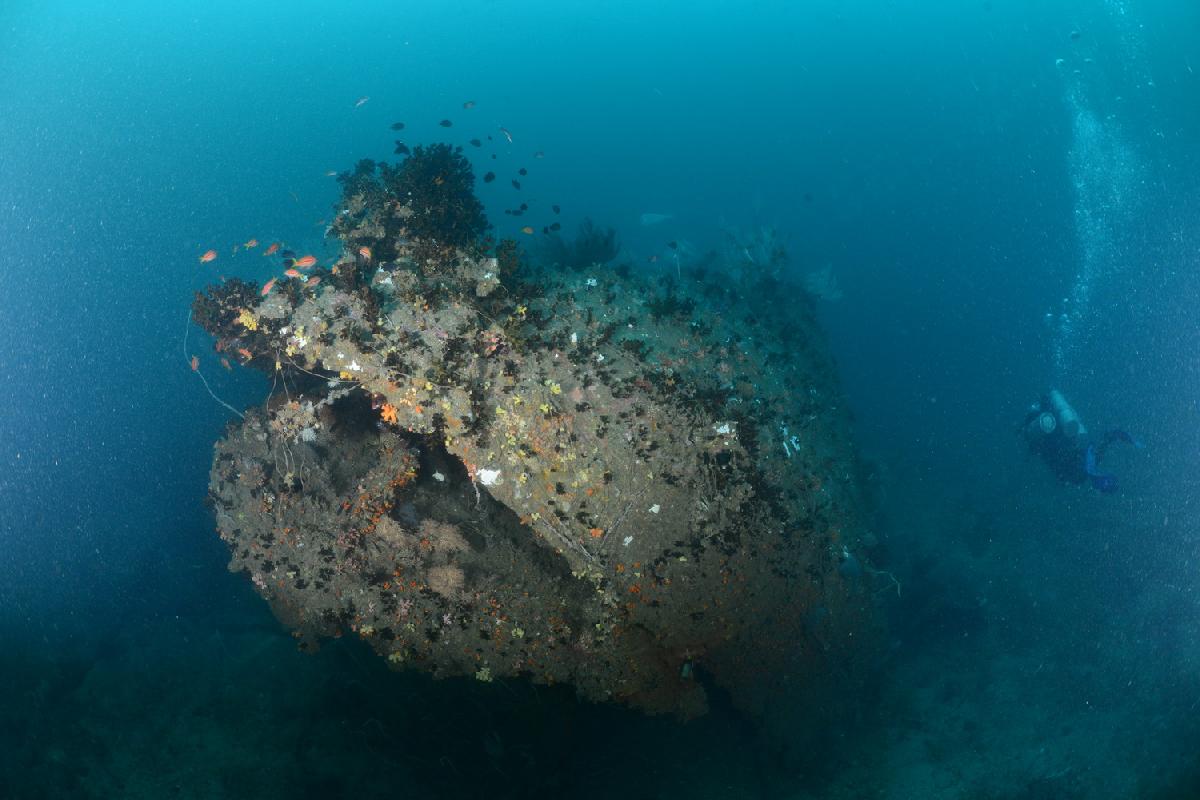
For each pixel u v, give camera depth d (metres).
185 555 11.03
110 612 9.93
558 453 5.77
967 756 8.12
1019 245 24.91
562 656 5.98
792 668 6.66
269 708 8.19
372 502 6.36
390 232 7.29
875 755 8.19
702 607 6.00
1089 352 17.17
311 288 6.31
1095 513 12.02
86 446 12.92
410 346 5.86
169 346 17.94
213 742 7.89
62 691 8.73
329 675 8.28
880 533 10.07
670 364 6.75
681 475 6.04
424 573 6.16
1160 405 14.38
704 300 8.82
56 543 10.82
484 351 5.98
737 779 7.43
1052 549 11.52
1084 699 8.65
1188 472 12.23
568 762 7.06
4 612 9.62
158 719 8.21
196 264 24.72
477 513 6.48
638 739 7.55
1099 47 46.53
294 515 6.61
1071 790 7.48
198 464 12.66
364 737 7.61
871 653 7.47
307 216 32.59
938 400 17.05
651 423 6.09
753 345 8.16
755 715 6.63
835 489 7.48
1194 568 10.13
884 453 15.34
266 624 9.32
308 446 6.86
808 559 6.73
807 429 7.75
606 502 5.79
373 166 8.07
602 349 6.47
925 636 10.23
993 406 16.30
